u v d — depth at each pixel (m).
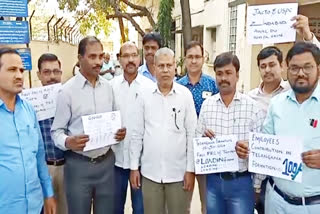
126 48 3.77
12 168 2.51
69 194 3.37
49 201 2.98
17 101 2.70
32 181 2.66
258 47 9.04
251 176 3.12
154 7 18.59
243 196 3.11
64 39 17.28
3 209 2.50
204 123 3.24
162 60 3.24
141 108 3.44
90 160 3.31
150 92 3.39
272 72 3.50
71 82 3.31
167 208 3.48
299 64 2.50
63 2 14.91
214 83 4.17
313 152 2.47
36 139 2.76
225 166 3.07
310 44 2.56
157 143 3.33
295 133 2.62
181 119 3.36
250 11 3.11
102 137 3.24
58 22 15.20
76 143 3.12
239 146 2.98
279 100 2.79
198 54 4.08
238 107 3.10
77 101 3.27
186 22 10.06
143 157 3.44
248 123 3.07
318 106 2.55
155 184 3.39
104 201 3.44
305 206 2.59
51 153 3.67
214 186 3.18
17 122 2.60
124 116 3.75
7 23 4.76
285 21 3.04
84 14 18.30
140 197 3.90
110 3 14.59
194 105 3.73
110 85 3.53
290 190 2.64
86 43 3.19
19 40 4.91
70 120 3.33
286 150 2.62
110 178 3.45
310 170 2.55
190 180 3.40
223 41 11.89
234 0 9.59
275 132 2.75
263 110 3.41
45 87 3.54
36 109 3.51
